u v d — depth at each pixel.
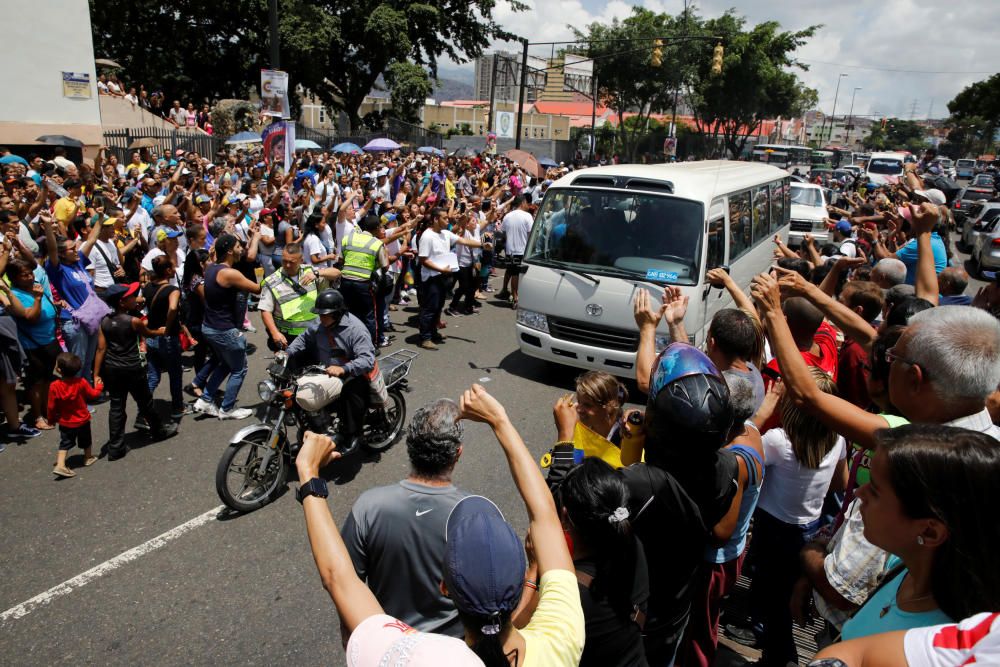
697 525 2.22
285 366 5.07
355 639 1.49
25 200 8.98
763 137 70.00
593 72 38.56
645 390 3.03
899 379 2.03
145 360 5.89
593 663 1.99
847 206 21.67
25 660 3.39
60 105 18.78
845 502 2.70
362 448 5.69
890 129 111.50
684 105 45.03
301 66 35.00
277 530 4.62
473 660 1.37
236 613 3.78
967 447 1.35
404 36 34.88
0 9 17.33
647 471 2.22
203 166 15.30
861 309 4.53
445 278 8.87
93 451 5.71
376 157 24.81
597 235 7.22
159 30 34.94
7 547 4.31
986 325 1.92
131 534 4.50
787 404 2.95
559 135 63.53
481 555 1.51
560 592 1.66
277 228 9.69
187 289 6.94
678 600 2.33
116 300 5.30
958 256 19.11
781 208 11.79
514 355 8.86
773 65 39.09
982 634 1.16
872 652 1.27
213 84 37.69
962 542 1.32
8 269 5.71
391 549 2.55
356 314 7.88
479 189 18.06
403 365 5.93
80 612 3.74
